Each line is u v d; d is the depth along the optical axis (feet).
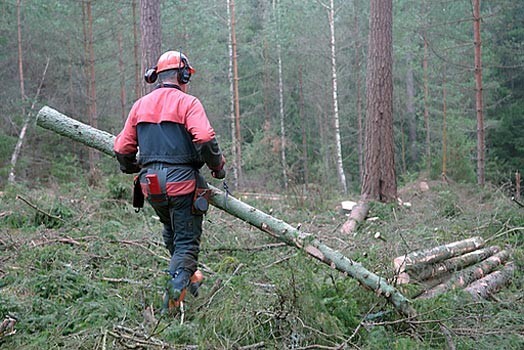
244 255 17.65
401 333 11.44
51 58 63.16
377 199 34.32
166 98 11.98
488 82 66.28
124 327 10.57
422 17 65.00
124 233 19.92
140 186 12.38
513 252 18.39
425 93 68.03
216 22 81.05
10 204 23.67
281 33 80.33
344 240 22.03
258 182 58.13
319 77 82.53
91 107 53.67
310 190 34.71
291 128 93.50
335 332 10.50
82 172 44.96
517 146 70.08
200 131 11.45
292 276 10.85
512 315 12.39
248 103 93.04
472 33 66.33
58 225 21.89
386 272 13.41
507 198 29.89
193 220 12.08
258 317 10.74
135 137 12.34
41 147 58.08
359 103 74.95
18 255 16.39
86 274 14.78
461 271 15.25
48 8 56.80
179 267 11.86
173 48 68.85
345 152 95.45
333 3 77.20
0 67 63.05
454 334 11.27
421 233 22.30
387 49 34.55
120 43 61.67
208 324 10.44
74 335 10.48
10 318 10.91
